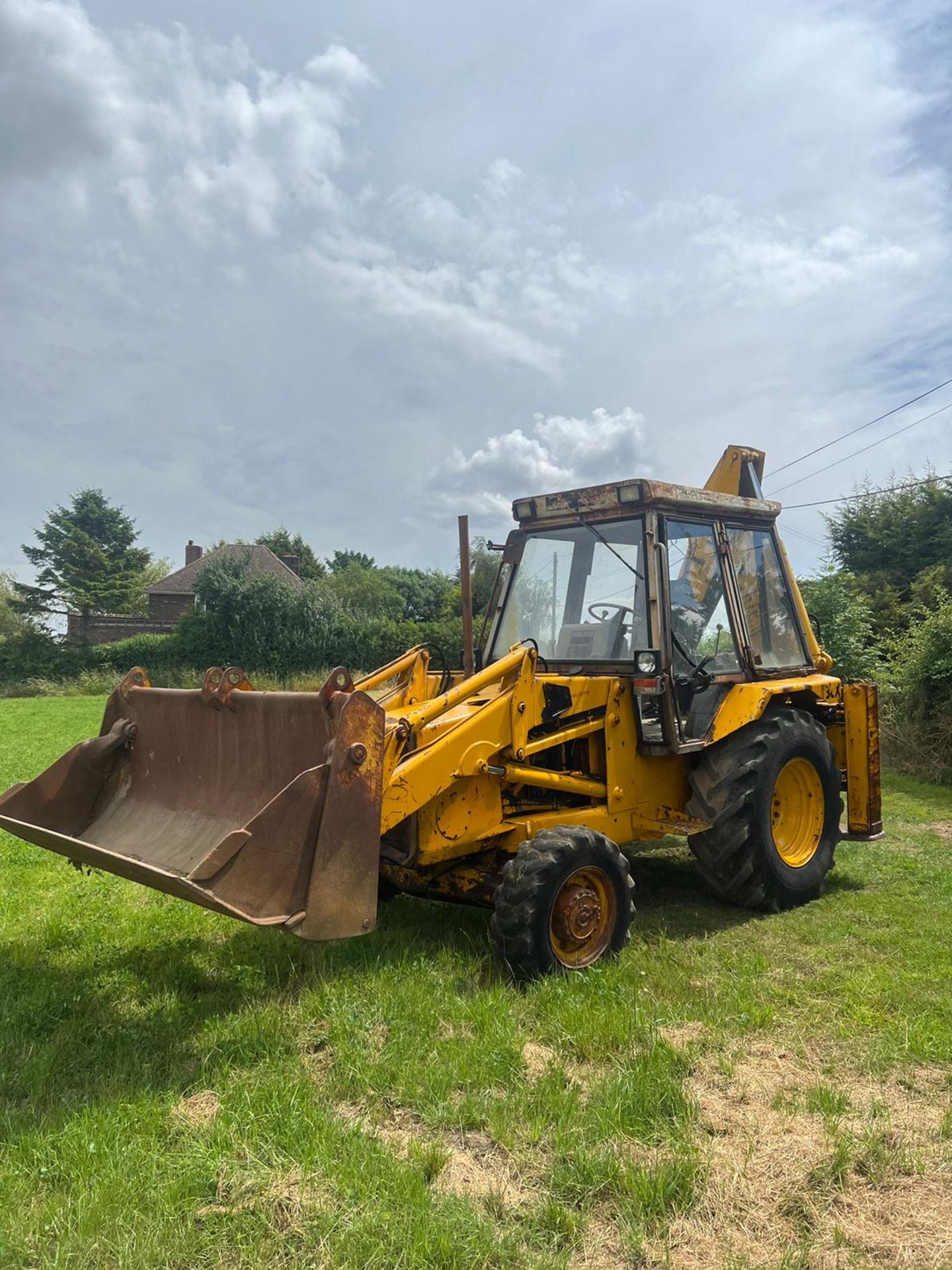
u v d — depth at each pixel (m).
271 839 3.33
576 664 5.35
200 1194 2.54
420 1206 2.46
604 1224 2.49
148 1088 3.09
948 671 10.94
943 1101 3.15
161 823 4.38
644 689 4.88
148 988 4.05
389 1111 3.05
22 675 33.06
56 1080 3.17
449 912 5.21
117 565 47.78
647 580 5.07
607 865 4.40
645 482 5.08
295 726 3.89
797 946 4.79
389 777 3.96
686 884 6.11
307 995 3.91
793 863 5.60
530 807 4.94
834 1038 3.63
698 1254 2.37
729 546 5.80
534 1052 3.49
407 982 4.02
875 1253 2.38
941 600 12.27
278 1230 2.41
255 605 31.23
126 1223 2.38
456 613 33.84
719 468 6.95
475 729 4.39
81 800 4.71
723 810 5.23
